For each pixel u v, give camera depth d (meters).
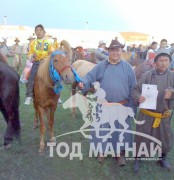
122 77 4.33
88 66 6.84
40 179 4.30
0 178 4.30
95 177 4.34
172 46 11.77
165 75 4.04
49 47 5.51
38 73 5.01
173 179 4.29
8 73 4.95
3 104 5.02
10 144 5.21
